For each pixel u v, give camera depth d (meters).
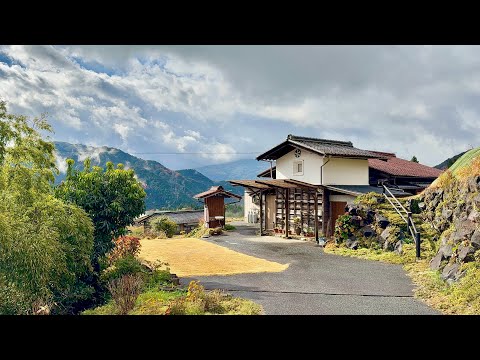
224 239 16.09
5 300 6.10
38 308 6.15
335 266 10.02
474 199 8.52
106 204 9.33
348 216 12.80
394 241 11.21
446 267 7.80
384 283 8.12
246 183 16.89
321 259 11.08
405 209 12.10
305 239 15.24
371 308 6.40
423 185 18.62
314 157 16.00
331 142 18.19
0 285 5.95
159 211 28.34
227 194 19.66
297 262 10.70
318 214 15.37
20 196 6.59
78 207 8.23
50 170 7.17
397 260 10.22
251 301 6.86
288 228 16.25
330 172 15.70
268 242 14.93
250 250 13.00
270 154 17.92
